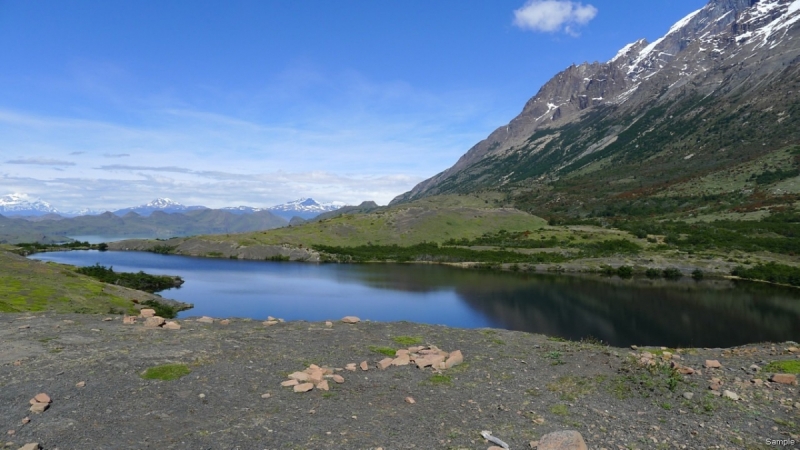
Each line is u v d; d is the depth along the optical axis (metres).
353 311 77.19
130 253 190.88
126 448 12.93
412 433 14.48
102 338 24.91
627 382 19.48
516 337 29.59
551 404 17.27
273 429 14.44
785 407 16.69
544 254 151.25
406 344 26.55
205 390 17.64
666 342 59.44
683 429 15.00
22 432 13.74
